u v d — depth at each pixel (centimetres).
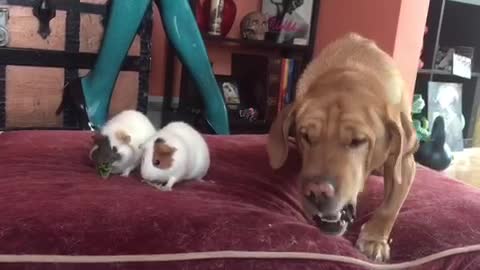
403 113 129
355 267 116
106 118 229
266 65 294
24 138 167
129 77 263
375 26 255
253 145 184
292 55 316
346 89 125
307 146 121
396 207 126
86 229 107
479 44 347
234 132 288
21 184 127
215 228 113
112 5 222
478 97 351
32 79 243
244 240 112
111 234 107
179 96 306
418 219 135
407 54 251
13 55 237
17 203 114
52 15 239
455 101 329
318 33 295
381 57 143
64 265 102
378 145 121
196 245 109
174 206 120
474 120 354
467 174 288
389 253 125
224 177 152
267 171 161
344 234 132
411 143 125
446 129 324
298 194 150
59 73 248
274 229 117
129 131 142
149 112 311
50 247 103
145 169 134
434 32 303
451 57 320
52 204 115
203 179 149
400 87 138
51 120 252
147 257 105
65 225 107
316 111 121
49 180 132
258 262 111
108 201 119
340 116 118
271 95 298
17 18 234
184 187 139
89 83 228
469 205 145
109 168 138
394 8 244
